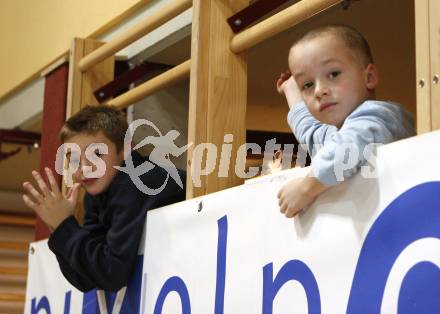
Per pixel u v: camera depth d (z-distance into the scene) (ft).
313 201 4.08
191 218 5.21
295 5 5.12
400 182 3.54
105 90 8.09
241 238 4.68
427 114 3.84
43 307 7.33
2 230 15.55
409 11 6.88
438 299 3.27
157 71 8.38
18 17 12.23
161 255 5.49
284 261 4.26
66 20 10.35
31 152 12.51
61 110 8.81
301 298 4.09
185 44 7.82
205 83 5.82
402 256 3.48
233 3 5.95
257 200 4.58
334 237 3.90
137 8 8.53
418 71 3.91
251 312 4.49
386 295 3.53
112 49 7.46
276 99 9.10
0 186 15.40
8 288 15.35
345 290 3.78
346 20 7.11
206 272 4.98
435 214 3.34
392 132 3.90
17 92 11.94
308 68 4.28
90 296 6.44
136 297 5.73
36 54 11.19
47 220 5.91
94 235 6.02
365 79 4.26
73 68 8.32
